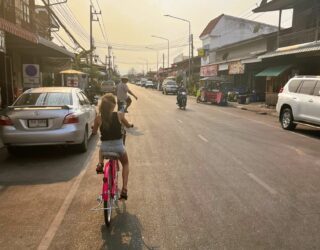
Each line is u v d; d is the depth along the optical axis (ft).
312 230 15.76
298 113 46.65
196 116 64.69
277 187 21.95
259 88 109.81
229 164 27.76
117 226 16.17
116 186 18.51
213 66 139.95
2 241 14.80
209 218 17.08
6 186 22.03
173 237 15.08
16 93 65.98
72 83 97.71
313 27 80.02
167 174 24.81
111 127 17.13
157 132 43.98
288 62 86.22
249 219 16.97
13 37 50.49
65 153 31.32
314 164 28.12
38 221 16.79
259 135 42.98
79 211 17.99
